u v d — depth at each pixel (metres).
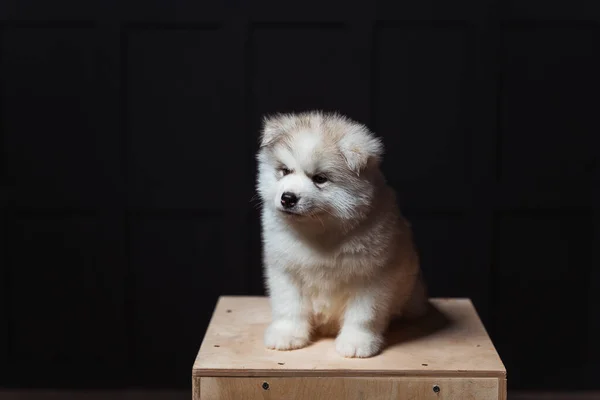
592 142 1.83
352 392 1.22
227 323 1.40
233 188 1.85
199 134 1.84
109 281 1.89
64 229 1.87
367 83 1.81
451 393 1.22
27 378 1.93
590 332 1.91
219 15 1.79
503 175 1.85
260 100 1.82
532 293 1.90
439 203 1.85
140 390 1.95
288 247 1.25
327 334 1.35
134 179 1.85
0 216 1.86
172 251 1.89
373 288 1.26
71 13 1.79
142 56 1.81
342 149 1.18
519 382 1.94
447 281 1.89
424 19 1.79
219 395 1.22
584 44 1.80
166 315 1.92
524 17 1.79
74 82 1.81
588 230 1.87
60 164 1.84
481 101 1.82
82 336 1.91
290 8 1.79
